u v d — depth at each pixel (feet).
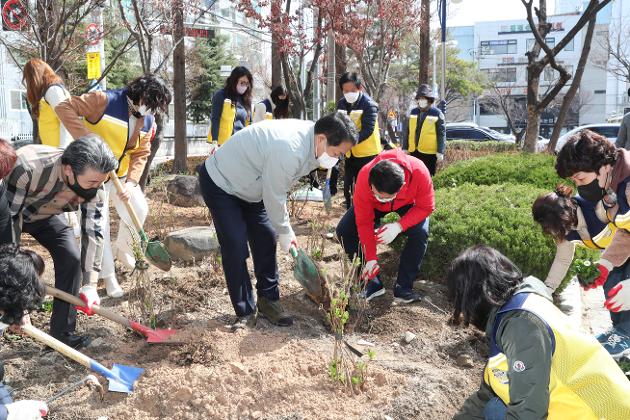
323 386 10.84
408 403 10.43
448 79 126.72
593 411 7.01
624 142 22.56
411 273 15.24
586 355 6.98
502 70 189.06
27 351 12.29
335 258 18.49
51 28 23.71
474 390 11.40
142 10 26.37
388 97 80.33
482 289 7.00
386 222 17.51
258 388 10.62
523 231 15.98
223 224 12.42
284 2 39.75
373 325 14.02
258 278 13.62
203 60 97.50
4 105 71.92
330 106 36.14
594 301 17.70
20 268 8.14
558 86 38.47
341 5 34.09
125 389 10.58
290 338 12.66
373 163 13.78
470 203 18.76
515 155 30.12
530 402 6.67
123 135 13.75
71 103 13.16
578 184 10.96
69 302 11.68
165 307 14.32
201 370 10.98
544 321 6.80
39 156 10.27
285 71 38.37
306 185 27.91
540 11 38.55
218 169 12.28
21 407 8.03
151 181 31.30
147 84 13.46
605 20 164.66
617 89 166.30
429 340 13.39
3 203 9.73
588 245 12.25
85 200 10.77
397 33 44.42
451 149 45.96
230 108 21.90
